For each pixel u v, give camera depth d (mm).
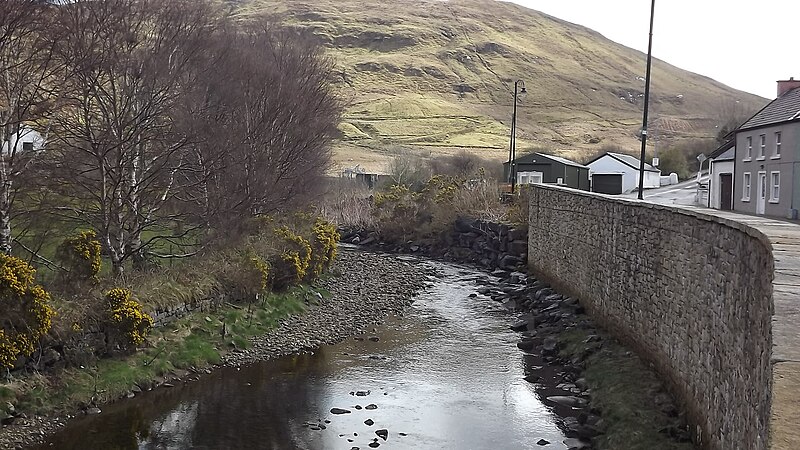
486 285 31594
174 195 22672
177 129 21062
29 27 17234
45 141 19375
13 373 13195
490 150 100500
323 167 44750
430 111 129125
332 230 32031
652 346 15539
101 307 15469
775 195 36375
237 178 25094
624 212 18406
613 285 19469
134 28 19891
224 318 19547
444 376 17531
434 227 44469
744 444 8344
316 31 177750
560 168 53438
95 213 18969
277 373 17328
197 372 16750
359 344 20562
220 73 24188
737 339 9438
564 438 13438
